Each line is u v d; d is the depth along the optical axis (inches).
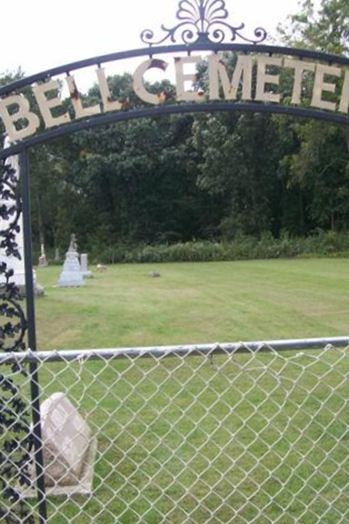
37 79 118.5
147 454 175.5
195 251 1342.3
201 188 1547.7
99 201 1717.5
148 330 394.3
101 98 119.6
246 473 153.9
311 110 120.0
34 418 120.5
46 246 1754.4
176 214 1672.0
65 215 1691.7
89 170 1625.2
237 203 1547.7
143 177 1652.3
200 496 154.3
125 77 934.4
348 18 1101.7
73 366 261.9
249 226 1518.2
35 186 1635.1
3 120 118.7
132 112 118.9
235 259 1305.4
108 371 262.4
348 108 120.3
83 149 1667.1
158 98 119.6
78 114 119.3
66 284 722.8
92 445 181.5
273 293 585.9
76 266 736.3
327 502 140.8
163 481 163.0
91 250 1596.9
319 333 374.6
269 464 170.9
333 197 1419.8
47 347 342.3
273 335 371.9
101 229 1651.1
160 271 1000.9
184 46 117.2
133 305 519.5
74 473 157.5
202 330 393.1
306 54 119.1
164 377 254.8
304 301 517.3
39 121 119.2
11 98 118.6
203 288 664.4
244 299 546.3
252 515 144.9
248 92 120.3
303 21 1164.5
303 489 152.6
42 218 1711.4
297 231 1525.6
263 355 286.7
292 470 152.3
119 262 1424.7
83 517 144.4
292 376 253.1
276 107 119.5
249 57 119.4
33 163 1622.8
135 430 198.1
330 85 120.3
